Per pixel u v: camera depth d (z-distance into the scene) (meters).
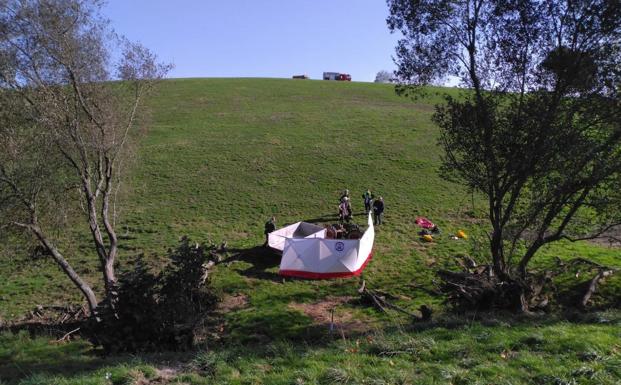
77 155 17.22
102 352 13.20
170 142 45.88
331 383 8.59
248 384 8.99
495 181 14.99
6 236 16.89
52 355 14.11
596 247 24.39
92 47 16.84
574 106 13.98
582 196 14.80
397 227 28.41
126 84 18.91
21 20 15.35
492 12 14.98
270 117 55.50
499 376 8.60
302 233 26.78
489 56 15.19
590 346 9.68
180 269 14.28
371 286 20.61
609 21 13.12
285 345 11.29
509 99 14.90
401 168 39.41
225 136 48.03
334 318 17.31
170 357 11.20
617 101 13.60
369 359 9.73
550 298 17.73
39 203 17.23
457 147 15.45
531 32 14.37
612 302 18.06
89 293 17.45
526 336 10.46
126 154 20.58
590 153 13.55
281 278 21.62
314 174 38.38
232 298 19.47
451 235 26.91
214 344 14.66
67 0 16.08
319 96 68.69
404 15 16.06
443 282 19.12
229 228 28.86
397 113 57.44
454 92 50.19
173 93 67.88
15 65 15.35
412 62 16.38
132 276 13.02
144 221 29.86
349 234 24.67
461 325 12.15
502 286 14.80
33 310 18.88
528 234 21.88
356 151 43.41
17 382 10.41
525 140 14.20
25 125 16.03
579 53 13.78
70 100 16.69
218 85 74.81
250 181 37.06
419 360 9.60
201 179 37.38
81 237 27.12
